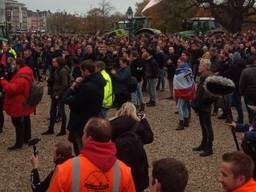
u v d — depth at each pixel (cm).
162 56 1800
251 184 347
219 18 5438
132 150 534
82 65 752
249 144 592
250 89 1042
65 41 2783
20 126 995
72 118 765
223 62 1242
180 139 1081
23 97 980
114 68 1352
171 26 5822
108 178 380
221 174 355
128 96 1299
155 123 1267
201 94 918
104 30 7206
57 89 1092
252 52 1570
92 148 384
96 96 745
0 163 902
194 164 891
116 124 548
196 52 1862
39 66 2272
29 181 800
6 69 1128
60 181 374
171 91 1675
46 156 945
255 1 5419
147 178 556
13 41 3831
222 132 1146
